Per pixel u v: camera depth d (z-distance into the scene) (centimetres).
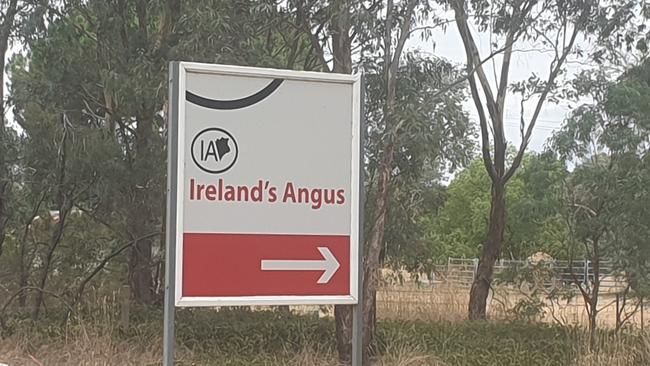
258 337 1383
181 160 644
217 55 1216
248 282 657
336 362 1248
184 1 1307
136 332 1391
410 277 1959
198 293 644
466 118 1287
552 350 1324
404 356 1221
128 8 1470
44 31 1493
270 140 670
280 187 671
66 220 1712
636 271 1323
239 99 663
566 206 1416
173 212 640
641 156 1327
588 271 1477
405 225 1570
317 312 1684
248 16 1273
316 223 679
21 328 1457
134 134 1534
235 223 657
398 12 1268
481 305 1780
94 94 1515
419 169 1295
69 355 1289
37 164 1570
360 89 693
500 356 1268
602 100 1391
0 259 1717
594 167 1377
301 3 1262
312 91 683
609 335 1327
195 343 1376
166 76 1319
